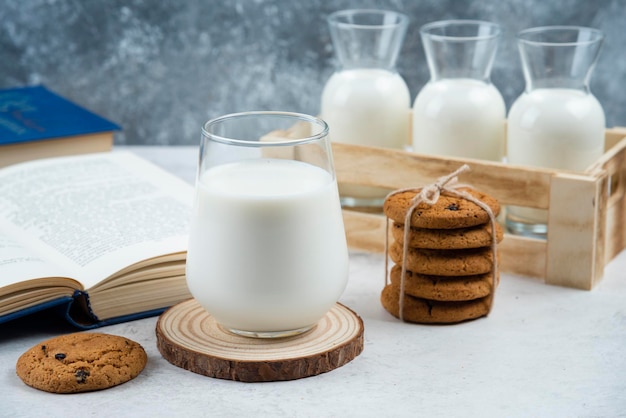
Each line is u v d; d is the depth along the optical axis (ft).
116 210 3.23
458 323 2.98
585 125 3.24
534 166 3.28
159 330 2.85
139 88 4.32
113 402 2.67
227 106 4.35
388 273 3.24
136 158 3.59
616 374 2.77
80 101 4.33
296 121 2.85
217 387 2.72
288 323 2.76
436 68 3.40
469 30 3.46
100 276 2.92
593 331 2.94
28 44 4.25
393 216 2.95
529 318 3.00
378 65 3.50
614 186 3.30
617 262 3.30
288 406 2.66
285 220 2.69
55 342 2.80
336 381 2.74
